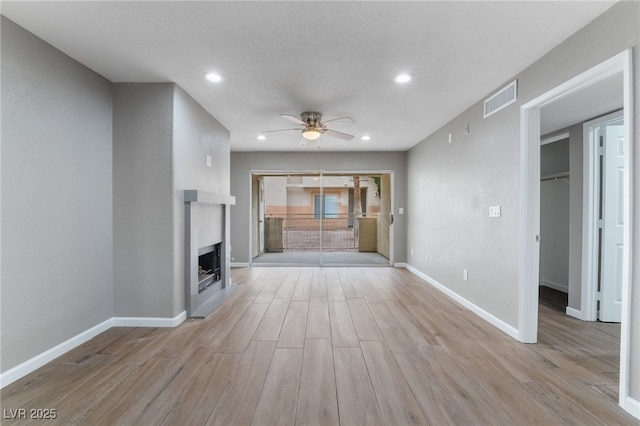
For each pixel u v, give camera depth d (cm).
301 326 307
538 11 193
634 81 175
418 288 464
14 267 209
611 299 325
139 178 304
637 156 174
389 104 360
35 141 223
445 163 439
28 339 218
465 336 284
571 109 298
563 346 264
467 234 371
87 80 271
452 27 210
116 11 194
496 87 309
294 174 664
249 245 643
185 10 193
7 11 194
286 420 169
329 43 231
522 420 169
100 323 288
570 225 353
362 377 212
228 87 314
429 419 170
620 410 178
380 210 812
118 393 193
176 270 311
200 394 192
